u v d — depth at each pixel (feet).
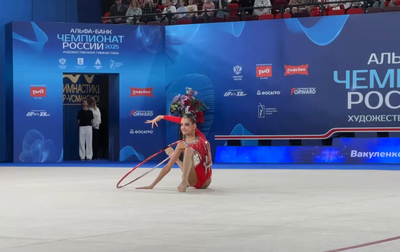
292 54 62.95
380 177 39.52
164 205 23.59
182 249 14.14
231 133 64.75
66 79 71.41
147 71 67.36
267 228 17.51
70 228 17.70
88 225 18.29
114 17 67.46
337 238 15.69
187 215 20.54
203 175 30.09
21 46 64.69
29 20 70.28
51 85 65.41
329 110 62.13
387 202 24.62
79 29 65.98
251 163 61.57
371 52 60.70
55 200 25.73
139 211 21.71
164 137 67.82
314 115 62.59
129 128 67.26
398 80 60.03
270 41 63.57
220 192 29.01
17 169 51.26
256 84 64.08
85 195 27.78
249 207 22.86
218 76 65.10
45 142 65.21
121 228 17.62
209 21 66.23
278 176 40.81
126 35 67.00
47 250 14.12
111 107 68.18
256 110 64.08
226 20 65.46
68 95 71.56
